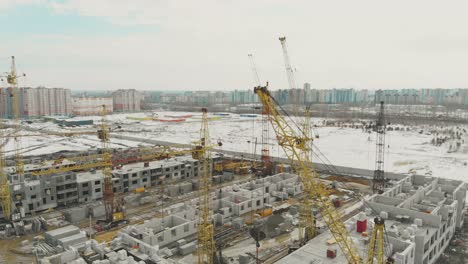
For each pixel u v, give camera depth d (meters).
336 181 118.62
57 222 85.12
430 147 187.25
